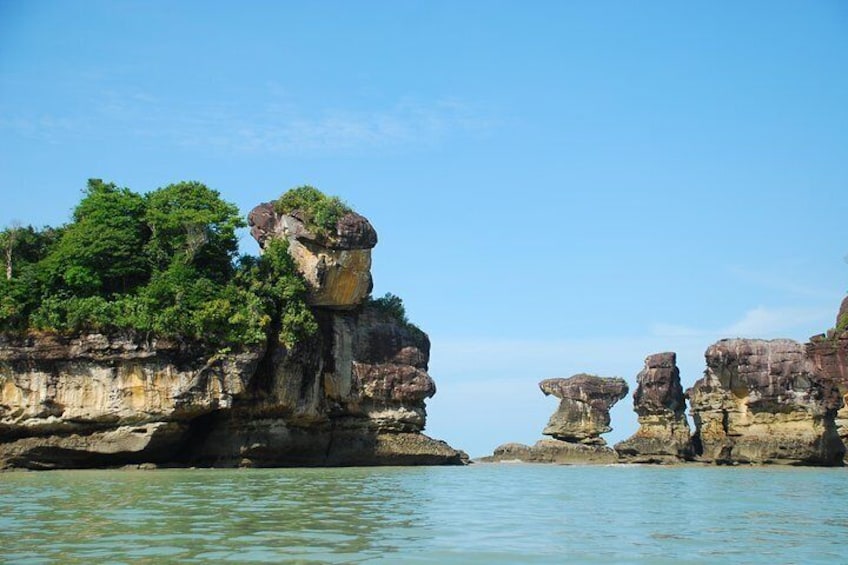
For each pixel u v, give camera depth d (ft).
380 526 82.89
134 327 196.03
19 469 191.01
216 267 225.56
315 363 227.40
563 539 77.56
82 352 194.70
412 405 255.29
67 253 205.98
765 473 226.99
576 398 363.76
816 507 116.47
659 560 66.95
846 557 70.08
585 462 337.93
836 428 282.56
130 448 196.13
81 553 64.08
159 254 218.18
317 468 215.72
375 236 245.65
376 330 255.91
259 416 215.31
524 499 124.26
